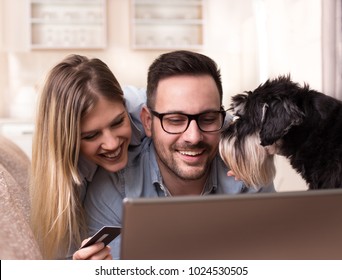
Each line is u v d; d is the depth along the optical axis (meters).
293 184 3.40
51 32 7.13
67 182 1.75
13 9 6.96
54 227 1.76
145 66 7.30
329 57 2.98
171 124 1.72
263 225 0.90
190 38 7.30
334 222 0.92
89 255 1.29
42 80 1.85
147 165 1.98
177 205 0.85
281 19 4.30
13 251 1.15
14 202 1.60
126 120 1.84
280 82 1.99
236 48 6.80
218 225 0.88
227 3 6.93
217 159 2.06
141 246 0.89
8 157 2.46
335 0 2.97
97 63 1.82
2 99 7.12
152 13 7.25
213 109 1.72
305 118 1.87
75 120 1.70
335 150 1.83
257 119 1.90
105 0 7.05
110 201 1.90
